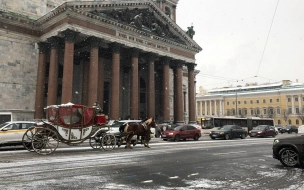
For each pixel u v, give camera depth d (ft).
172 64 172.14
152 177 34.45
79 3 118.62
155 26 156.35
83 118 60.85
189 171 38.99
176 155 56.44
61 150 64.18
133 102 140.46
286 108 376.27
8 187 28.14
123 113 177.06
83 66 148.87
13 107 124.47
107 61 174.70
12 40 127.24
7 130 66.08
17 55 128.16
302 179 34.24
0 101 121.29
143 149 68.23
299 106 366.84
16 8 134.41
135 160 48.06
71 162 44.60
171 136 108.58
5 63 124.26
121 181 31.86
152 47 153.69
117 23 133.80
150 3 154.40
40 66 130.93
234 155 58.70
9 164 41.93
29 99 129.90
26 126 69.41
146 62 174.91
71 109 59.11
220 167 42.83
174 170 39.50
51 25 127.34
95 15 124.36
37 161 45.11
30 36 132.77
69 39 116.57
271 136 165.48
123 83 180.04
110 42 134.51
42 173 35.42
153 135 106.93
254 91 410.31
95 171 37.42
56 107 57.93
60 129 57.57
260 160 51.34
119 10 138.31
